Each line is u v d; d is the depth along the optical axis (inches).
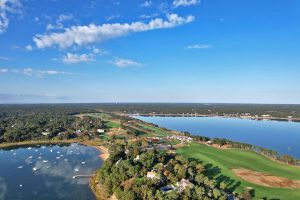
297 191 6289.4
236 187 6481.3
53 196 6619.1
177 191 5782.5
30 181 7647.6
